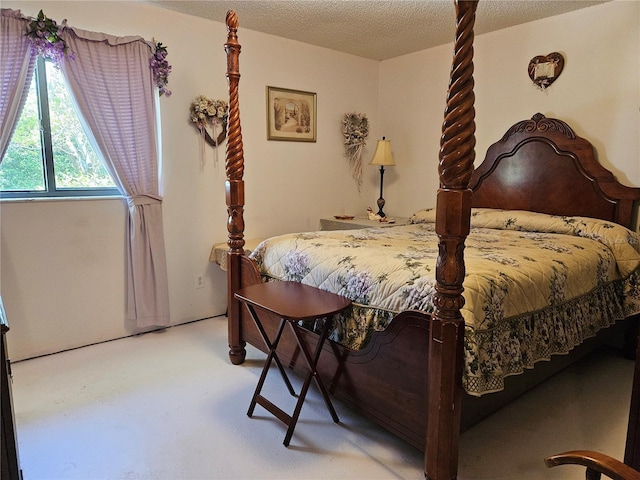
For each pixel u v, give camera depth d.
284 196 3.99
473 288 1.66
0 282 2.64
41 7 2.62
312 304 1.93
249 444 1.95
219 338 3.18
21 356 2.76
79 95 2.74
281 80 3.80
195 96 3.32
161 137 3.19
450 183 1.45
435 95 4.06
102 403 2.27
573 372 2.72
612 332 2.79
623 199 2.91
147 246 3.11
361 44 3.94
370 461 1.84
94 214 2.94
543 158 3.30
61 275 2.85
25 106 2.69
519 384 2.02
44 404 2.26
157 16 3.07
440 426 1.56
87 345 3.01
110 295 3.07
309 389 2.45
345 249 2.27
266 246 2.64
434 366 1.55
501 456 1.89
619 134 2.97
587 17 3.05
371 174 4.63
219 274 3.64
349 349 1.97
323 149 4.21
